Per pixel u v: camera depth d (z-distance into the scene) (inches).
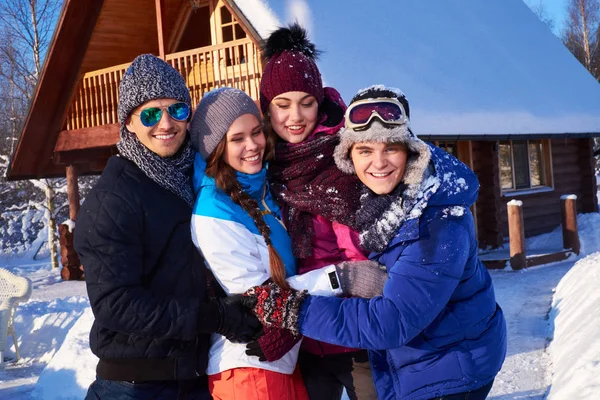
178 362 92.4
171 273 92.5
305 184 99.2
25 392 213.6
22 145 526.0
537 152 565.6
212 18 469.4
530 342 222.7
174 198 94.1
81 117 510.0
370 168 89.7
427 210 88.0
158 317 86.4
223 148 95.3
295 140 108.4
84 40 487.8
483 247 496.7
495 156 493.7
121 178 91.6
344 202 95.8
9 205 858.8
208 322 88.0
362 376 102.7
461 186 88.7
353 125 88.6
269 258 92.4
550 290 314.5
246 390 92.7
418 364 91.0
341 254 99.5
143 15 481.1
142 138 93.9
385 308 85.7
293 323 88.0
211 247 91.7
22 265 753.0
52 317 285.3
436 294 85.4
